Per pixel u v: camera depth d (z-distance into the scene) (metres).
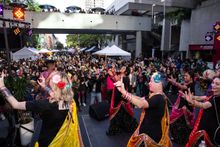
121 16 25.41
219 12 19.67
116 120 5.43
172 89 8.44
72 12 24.23
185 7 22.94
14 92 4.48
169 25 27.23
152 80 3.04
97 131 5.75
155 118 2.93
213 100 3.28
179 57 24.06
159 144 2.89
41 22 23.05
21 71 9.64
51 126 2.47
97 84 8.37
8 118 4.34
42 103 2.43
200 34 22.23
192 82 5.18
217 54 16.89
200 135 3.32
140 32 26.67
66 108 2.55
